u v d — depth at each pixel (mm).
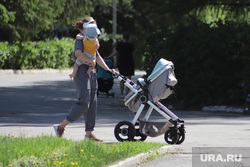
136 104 24031
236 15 55281
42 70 108938
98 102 50719
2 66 101625
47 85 71750
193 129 30312
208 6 54906
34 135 25578
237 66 46156
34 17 103438
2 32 112000
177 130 23234
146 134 23672
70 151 18656
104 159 17797
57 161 16891
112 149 19750
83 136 25906
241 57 44969
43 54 110688
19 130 27969
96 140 23125
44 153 18141
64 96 55625
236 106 44844
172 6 54156
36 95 55469
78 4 133500
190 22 50312
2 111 39812
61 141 20375
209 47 46031
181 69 47750
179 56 47562
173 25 52875
